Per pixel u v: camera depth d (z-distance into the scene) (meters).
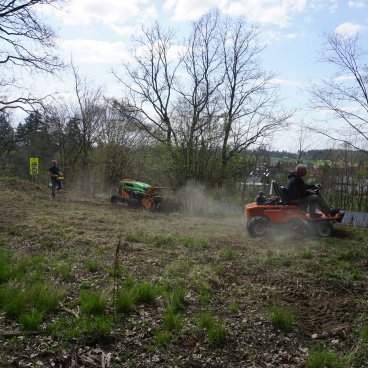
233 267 8.36
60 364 4.57
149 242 10.13
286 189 11.45
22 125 38.41
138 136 25.52
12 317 5.51
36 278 6.86
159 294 6.62
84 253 8.80
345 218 15.49
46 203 16.36
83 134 32.22
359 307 6.62
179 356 4.93
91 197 19.88
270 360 5.02
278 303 6.72
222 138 18.00
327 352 5.14
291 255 9.30
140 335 5.29
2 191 18.59
